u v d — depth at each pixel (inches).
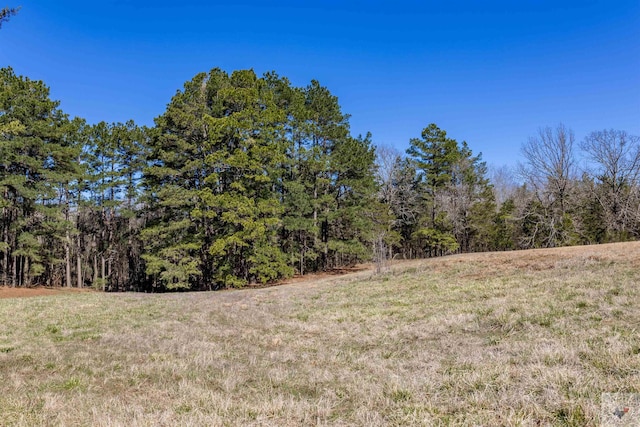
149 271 912.3
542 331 307.9
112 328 432.8
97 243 1359.5
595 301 375.2
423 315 421.4
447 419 164.9
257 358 303.4
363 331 377.1
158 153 952.3
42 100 1003.9
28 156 933.2
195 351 325.1
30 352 326.0
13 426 176.1
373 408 187.6
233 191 912.9
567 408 160.4
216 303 624.4
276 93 1119.6
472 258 797.2
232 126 880.9
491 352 265.9
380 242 902.4
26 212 1042.1
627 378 185.0
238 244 908.0
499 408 169.8
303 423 174.7
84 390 233.0
